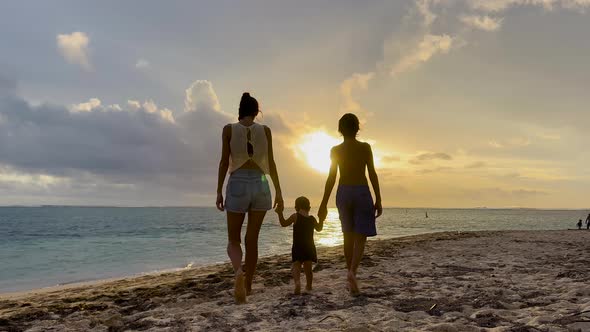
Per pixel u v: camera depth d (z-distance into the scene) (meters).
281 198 4.52
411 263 7.49
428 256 8.73
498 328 2.99
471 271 6.48
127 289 6.12
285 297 4.50
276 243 21.95
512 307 3.90
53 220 79.50
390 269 6.72
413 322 3.32
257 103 4.36
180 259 15.38
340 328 3.18
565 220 105.50
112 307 4.62
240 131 4.19
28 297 6.39
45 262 14.95
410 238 15.38
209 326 3.38
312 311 3.81
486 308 3.84
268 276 6.21
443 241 13.30
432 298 4.31
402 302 4.14
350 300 4.23
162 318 3.75
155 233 37.22
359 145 4.47
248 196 4.16
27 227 51.00
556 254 9.06
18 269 12.99
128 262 14.57
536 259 8.11
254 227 4.44
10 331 3.63
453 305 3.97
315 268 7.13
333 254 9.87
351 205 4.45
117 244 23.91
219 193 4.26
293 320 3.52
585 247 10.98
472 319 3.41
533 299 4.21
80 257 16.56
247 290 4.77
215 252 18.27
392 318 3.44
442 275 6.07
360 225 4.37
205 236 32.22
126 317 3.96
